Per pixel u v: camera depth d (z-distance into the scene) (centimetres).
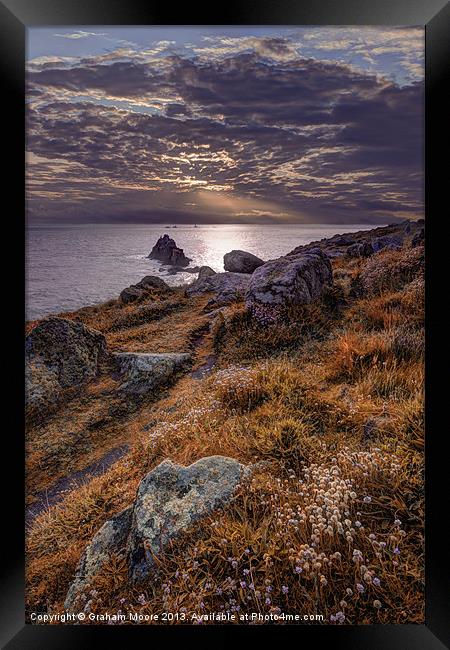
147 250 526
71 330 500
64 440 458
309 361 478
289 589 302
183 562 308
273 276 538
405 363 439
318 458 363
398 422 385
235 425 412
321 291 545
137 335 521
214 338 522
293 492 333
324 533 305
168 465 357
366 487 335
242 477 337
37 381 476
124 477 416
